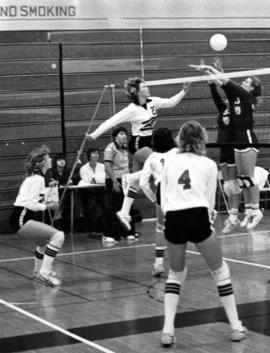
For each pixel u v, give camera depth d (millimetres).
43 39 15562
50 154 15625
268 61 16922
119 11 16047
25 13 15352
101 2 15898
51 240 10008
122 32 16094
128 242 13531
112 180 13594
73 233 14898
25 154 15469
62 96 15695
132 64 16172
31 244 13797
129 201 10648
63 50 15656
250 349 6855
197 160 7066
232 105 10812
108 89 16016
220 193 16594
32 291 9688
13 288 9914
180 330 7570
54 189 12148
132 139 10586
